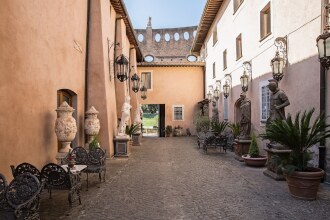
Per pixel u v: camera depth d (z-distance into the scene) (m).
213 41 19.20
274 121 6.23
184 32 32.19
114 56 13.59
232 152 12.73
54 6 7.58
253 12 11.21
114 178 7.53
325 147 6.73
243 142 10.41
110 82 11.82
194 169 8.78
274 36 9.29
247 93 11.88
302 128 5.52
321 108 6.66
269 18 10.22
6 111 5.29
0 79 5.09
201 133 16.47
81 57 10.02
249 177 7.58
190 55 29.66
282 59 8.24
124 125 11.91
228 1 15.02
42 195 5.85
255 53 10.99
